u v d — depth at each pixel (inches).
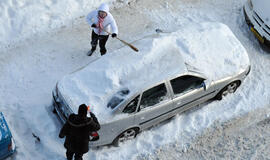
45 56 540.7
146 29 607.2
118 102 394.0
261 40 569.3
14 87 490.6
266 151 450.6
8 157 405.7
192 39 474.3
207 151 444.8
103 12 475.5
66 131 355.3
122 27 604.4
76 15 605.3
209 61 458.9
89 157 414.9
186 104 451.2
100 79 412.8
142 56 430.6
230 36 507.2
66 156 414.3
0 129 375.2
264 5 569.9
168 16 637.3
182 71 426.9
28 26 567.8
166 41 456.1
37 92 488.1
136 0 655.1
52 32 577.9
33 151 417.1
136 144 435.5
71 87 413.1
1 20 558.3
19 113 458.0
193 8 659.4
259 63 562.3
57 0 602.2
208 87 448.5
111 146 430.3
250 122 479.8
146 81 406.6
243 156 443.5
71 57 546.6
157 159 427.5
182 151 439.8
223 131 465.7
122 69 416.5
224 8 664.4
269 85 529.7
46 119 451.2
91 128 352.5
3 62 523.2
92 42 525.3
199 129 461.4
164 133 451.5
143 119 416.2
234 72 471.5
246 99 504.1
